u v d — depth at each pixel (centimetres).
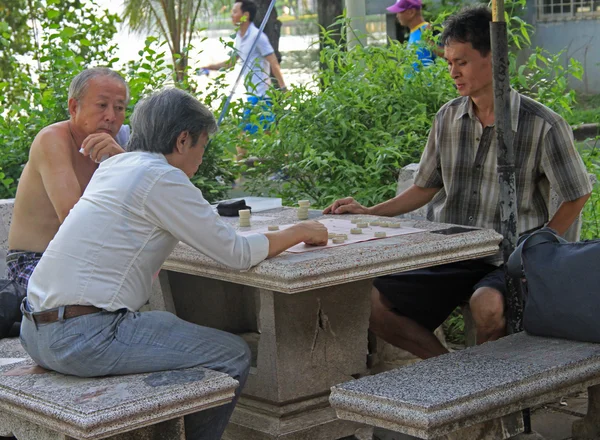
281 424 360
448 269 412
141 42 1134
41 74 613
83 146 380
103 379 308
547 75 564
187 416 320
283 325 353
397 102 564
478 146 402
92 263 307
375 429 380
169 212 309
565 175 383
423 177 426
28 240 404
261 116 607
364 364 379
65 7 838
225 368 317
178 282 411
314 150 533
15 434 320
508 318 371
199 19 1181
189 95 327
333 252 327
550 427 385
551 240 344
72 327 306
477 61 388
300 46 1277
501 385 289
